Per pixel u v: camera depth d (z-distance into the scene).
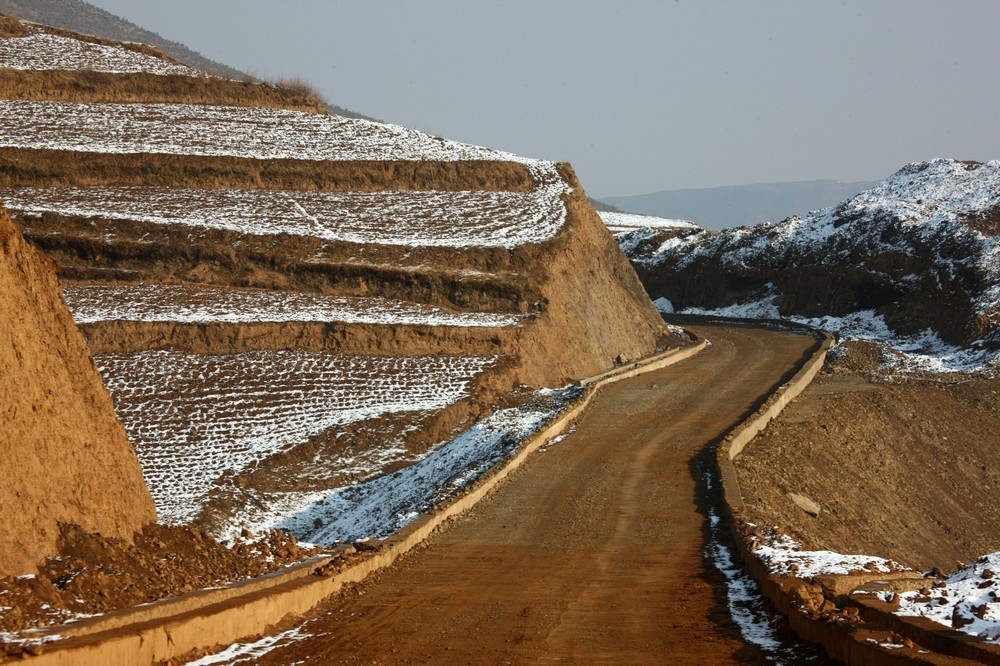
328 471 85.25
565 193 151.00
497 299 119.19
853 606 33.16
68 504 36.56
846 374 121.81
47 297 40.75
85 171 134.88
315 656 32.66
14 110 150.62
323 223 130.38
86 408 40.22
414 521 55.00
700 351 138.12
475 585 43.62
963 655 26.52
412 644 34.28
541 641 34.59
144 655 29.22
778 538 48.44
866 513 80.88
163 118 156.50
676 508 59.06
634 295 146.00
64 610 30.75
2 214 39.19
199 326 103.44
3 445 33.75
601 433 82.88
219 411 92.44
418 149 158.88
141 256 118.56
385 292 118.75
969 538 87.56
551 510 59.44
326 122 166.38
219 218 127.38
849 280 170.88
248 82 175.00
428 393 98.50
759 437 85.94
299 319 107.06
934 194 190.75
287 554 45.75
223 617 33.34
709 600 40.09
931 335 147.25
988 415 112.88
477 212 140.88
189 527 43.19
